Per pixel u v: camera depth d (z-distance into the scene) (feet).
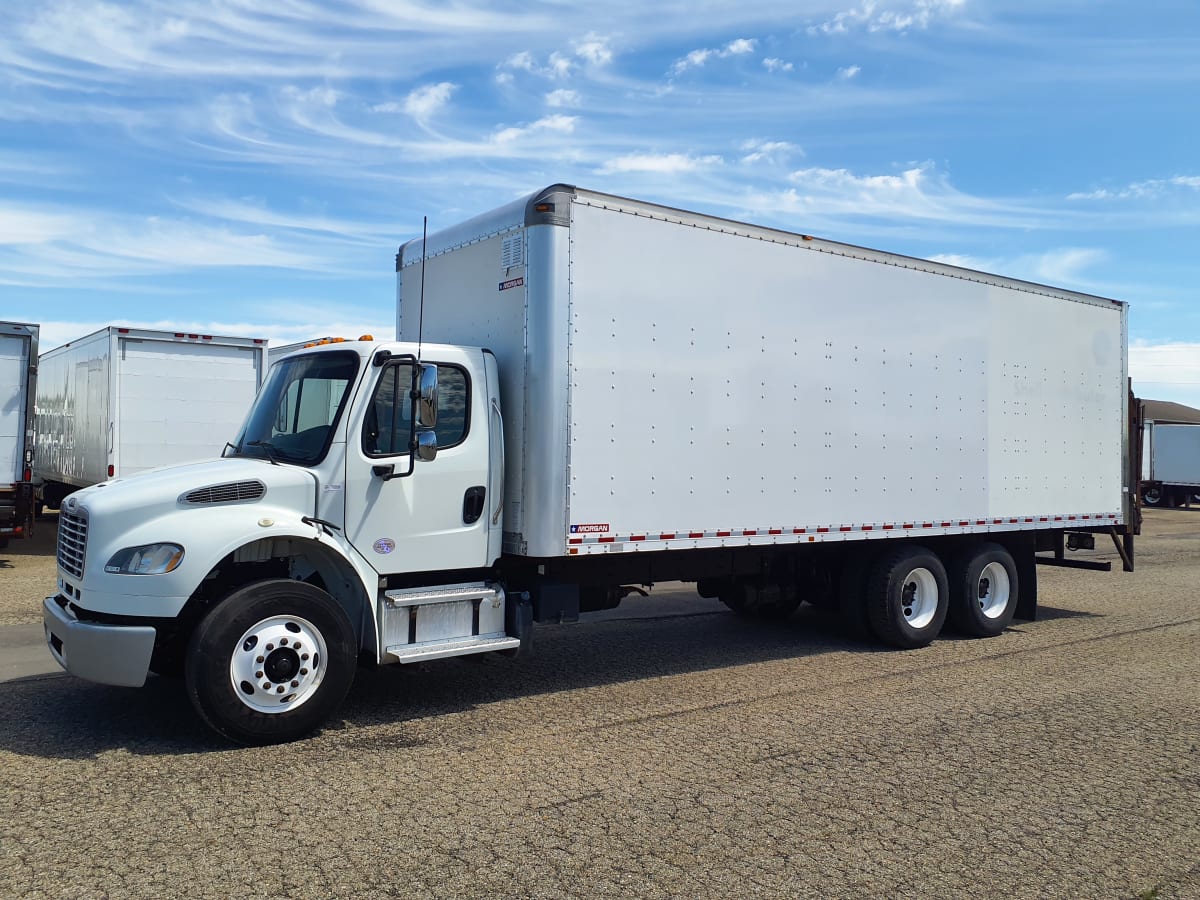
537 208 21.30
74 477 53.47
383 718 20.63
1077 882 12.98
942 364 29.37
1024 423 31.91
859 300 27.25
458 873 12.88
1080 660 27.58
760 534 24.88
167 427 48.08
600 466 21.90
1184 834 14.70
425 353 20.81
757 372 24.88
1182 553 62.39
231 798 15.53
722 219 24.17
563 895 12.30
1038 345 32.42
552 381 21.13
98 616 18.17
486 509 21.56
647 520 22.68
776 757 18.13
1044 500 32.53
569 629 32.19
